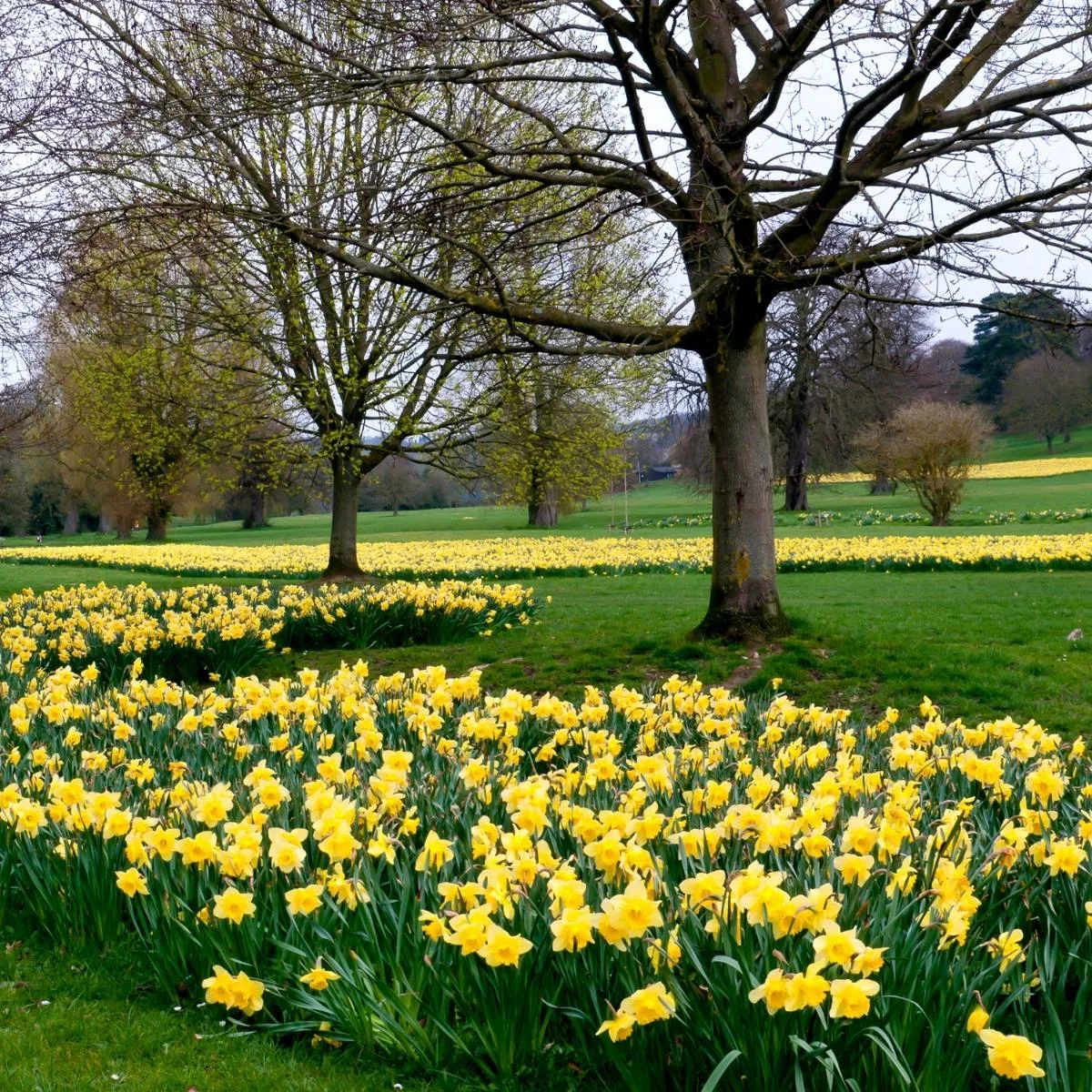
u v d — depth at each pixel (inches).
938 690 397.7
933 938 129.3
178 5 439.2
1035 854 157.5
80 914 173.3
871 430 1663.4
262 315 711.7
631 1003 119.1
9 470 1973.4
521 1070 135.3
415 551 1226.6
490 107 650.2
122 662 426.3
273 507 3292.3
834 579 818.2
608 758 191.2
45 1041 147.3
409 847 168.9
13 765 225.8
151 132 438.9
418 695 241.9
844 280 458.0
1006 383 2810.0
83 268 472.1
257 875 162.1
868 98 347.6
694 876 145.0
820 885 139.3
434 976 140.5
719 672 426.9
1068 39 374.9
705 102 407.2
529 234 494.3
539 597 728.3
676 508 2512.3
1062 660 430.3
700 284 433.4
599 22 382.3
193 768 218.8
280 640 517.3
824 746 208.8
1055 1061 116.6
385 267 418.0
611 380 761.0
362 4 387.9
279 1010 154.6
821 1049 114.4
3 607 552.1
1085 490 2113.7
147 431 811.4
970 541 1082.7
